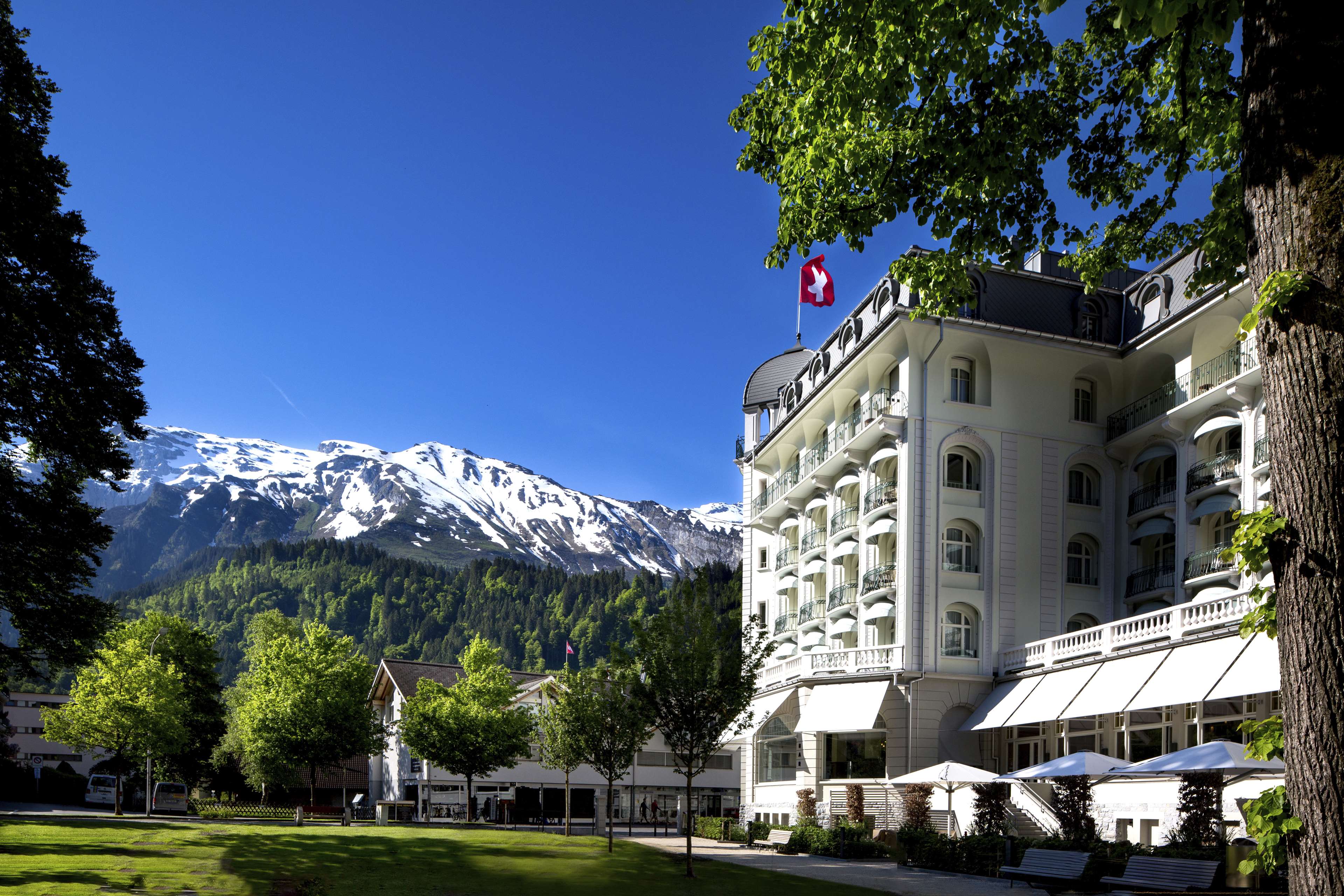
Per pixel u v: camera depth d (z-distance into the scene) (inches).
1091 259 621.9
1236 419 1485.0
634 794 2349.9
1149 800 1261.1
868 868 1227.2
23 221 989.2
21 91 1002.7
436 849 1173.7
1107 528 1800.0
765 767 1953.7
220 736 2869.1
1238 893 580.4
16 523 1060.5
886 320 1756.9
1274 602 277.0
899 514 1753.2
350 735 2262.6
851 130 556.4
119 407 1104.8
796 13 515.5
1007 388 1792.6
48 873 829.2
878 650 1722.4
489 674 2364.7
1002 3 476.4
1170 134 563.8
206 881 851.4
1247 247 261.0
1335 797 219.3
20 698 4057.6
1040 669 1585.9
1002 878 1067.3
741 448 2711.6
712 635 1119.6
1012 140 543.2
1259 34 254.1
